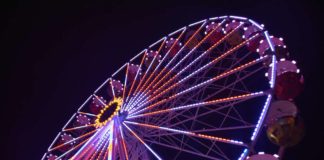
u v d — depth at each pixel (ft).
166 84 79.71
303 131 60.23
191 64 79.41
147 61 95.04
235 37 83.25
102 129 78.74
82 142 82.07
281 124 60.03
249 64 70.33
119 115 79.61
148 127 75.00
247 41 75.36
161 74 82.94
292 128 59.77
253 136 60.18
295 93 66.54
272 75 65.21
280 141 60.39
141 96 81.00
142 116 76.69
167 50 94.27
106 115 82.58
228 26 84.84
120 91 95.45
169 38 94.63
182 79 77.41
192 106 71.36
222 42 84.43
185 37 92.07
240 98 66.74
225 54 75.77
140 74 91.40
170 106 77.46
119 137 75.05
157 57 94.17
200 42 83.46
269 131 61.26
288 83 66.33
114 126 76.95
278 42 74.95
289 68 68.64
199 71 76.43
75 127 90.79
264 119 61.00
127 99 82.38
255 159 60.34
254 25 78.64
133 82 85.87
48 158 88.28
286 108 61.72
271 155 60.54
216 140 63.98
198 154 66.44
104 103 95.14
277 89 66.69
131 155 73.97
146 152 73.56
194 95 75.36
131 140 75.56
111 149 72.95
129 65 96.53
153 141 72.43
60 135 92.27
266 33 74.43
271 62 68.49
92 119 95.35
